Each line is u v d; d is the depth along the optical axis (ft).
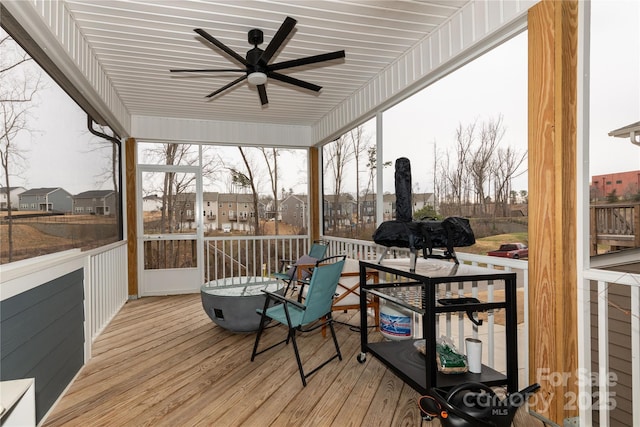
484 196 9.43
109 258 14.16
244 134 20.35
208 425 7.16
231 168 20.92
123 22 9.93
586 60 6.77
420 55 11.30
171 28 10.34
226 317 11.88
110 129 15.42
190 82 14.20
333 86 15.12
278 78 11.08
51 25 8.08
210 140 19.70
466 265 8.87
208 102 16.66
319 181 21.29
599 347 6.52
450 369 7.68
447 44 10.05
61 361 8.26
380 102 13.67
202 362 10.12
